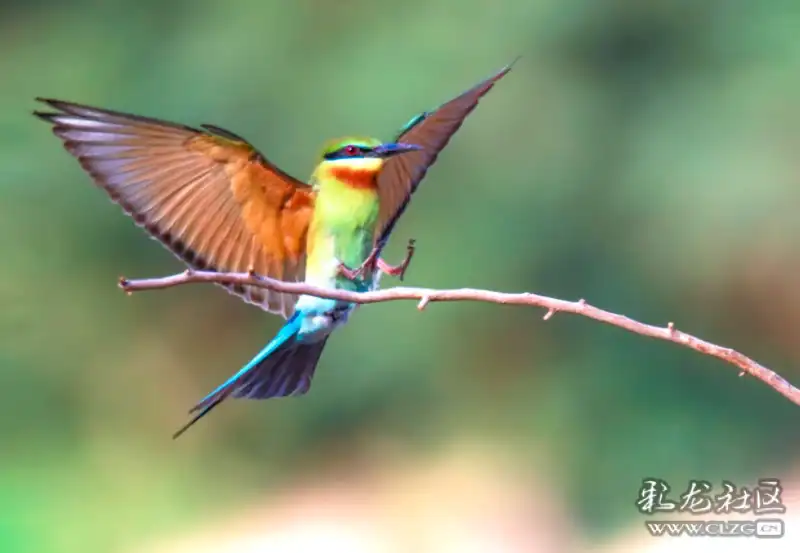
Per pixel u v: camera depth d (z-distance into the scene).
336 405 13.50
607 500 12.80
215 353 14.29
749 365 4.56
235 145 5.23
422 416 13.44
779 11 12.54
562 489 13.02
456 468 13.39
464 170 12.80
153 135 5.11
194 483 13.80
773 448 12.84
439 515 13.20
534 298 4.63
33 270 13.44
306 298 5.74
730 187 12.15
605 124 12.78
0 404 13.38
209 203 5.36
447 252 12.69
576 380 13.08
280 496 13.79
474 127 12.83
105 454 13.66
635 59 12.86
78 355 13.74
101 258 13.66
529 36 12.84
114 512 13.26
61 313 13.59
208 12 13.43
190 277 4.41
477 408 13.30
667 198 12.41
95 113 5.03
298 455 14.01
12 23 13.98
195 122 12.99
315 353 5.89
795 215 12.06
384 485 13.48
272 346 5.75
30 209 13.41
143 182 5.19
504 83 12.84
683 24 12.80
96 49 13.61
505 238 12.69
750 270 12.38
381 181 6.02
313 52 13.02
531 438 13.16
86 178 13.48
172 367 14.16
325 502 13.55
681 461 12.84
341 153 5.94
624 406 12.98
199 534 13.30
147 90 13.24
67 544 12.73
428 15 12.91
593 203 12.72
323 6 13.08
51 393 13.57
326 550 12.95
